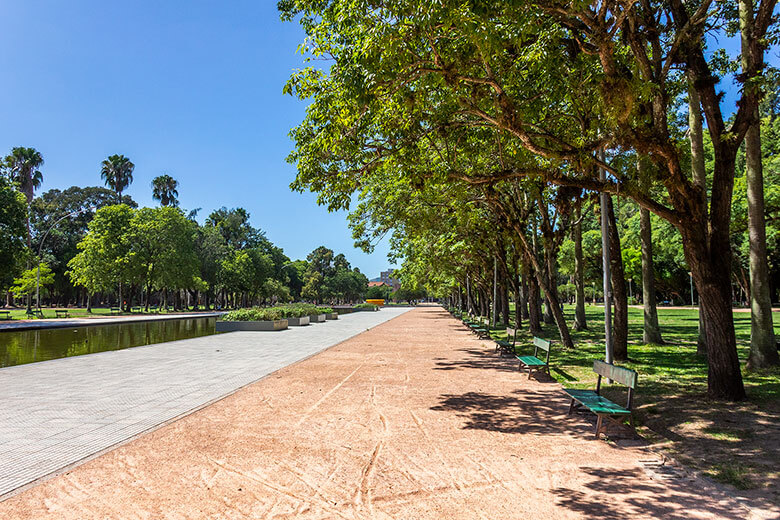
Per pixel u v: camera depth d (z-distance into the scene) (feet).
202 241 222.69
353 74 21.25
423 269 98.32
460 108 29.48
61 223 216.33
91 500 13.16
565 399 26.32
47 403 25.16
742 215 65.36
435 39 22.43
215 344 57.62
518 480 14.74
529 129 29.60
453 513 12.43
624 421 21.06
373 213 59.52
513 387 29.86
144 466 15.83
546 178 26.48
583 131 31.22
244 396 27.02
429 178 30.66
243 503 12.97
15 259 117.29
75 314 158.10
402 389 29.14
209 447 17.83
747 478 14.67
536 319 68.90
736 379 24.18
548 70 28.73
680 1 26.05
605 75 22.88
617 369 20.85
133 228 170.40
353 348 53.31
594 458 16.76
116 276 165.37
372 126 29.84
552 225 55.57
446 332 78.69
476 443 18.42
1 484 14.28
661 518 12.16
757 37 23.81
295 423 21.21
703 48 27.66
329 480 14.62
